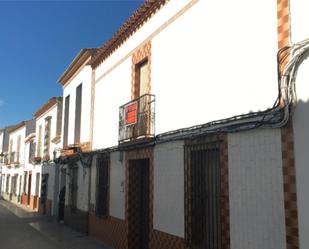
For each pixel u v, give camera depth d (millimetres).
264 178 5840
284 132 5523
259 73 6152
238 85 6625
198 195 7531
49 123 23188
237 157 6438
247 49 6453
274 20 5879
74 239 13297
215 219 7070
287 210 5363
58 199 19516
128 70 11414
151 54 9938
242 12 6625
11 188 36562
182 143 8164
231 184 6520
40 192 24234
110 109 12688
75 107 16812
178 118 8461
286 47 5570
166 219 8531
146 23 10344
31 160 28047
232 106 6746
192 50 8109
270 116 5777
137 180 10812
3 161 42125
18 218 20375
